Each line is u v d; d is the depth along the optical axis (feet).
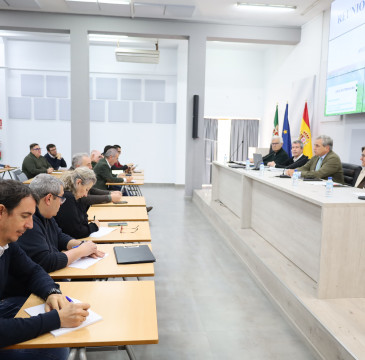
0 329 3.83
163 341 7.77
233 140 31.81
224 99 31.40
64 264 6.04
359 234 7.91
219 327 8.42
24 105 30.68
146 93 31.71
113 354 7.25
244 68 31.32
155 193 27.96
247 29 23.73
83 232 7.97
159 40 28.58
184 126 31.27
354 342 6.39
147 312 4.66
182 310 9.24
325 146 14.20
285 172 13.94
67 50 30.42
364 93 15.98
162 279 11.27
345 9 17.43
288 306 8.67
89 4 20.68
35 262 5.78
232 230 14.23
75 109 23.13
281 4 20.15
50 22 22.40
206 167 31.89
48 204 6.26
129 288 5.41
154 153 32.48
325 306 7.74
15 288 5.81
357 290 8.14
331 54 18.83
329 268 7.96
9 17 22.07
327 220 7.77
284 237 11.03
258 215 13.46
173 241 15.34
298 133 23.62
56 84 30.71
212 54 30.91
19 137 31.04
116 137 32.01
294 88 24.36
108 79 31.27
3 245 4.48
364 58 15.92
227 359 7.16
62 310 4.32
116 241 7.89
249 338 7.97
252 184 14.15
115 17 22.76
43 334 4.09
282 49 27.20
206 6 20.81
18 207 4.18
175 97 32.04
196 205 23.22
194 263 12.74
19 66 30.17
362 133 17.49
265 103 30.94
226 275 11.68
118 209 11.21
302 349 7.55
